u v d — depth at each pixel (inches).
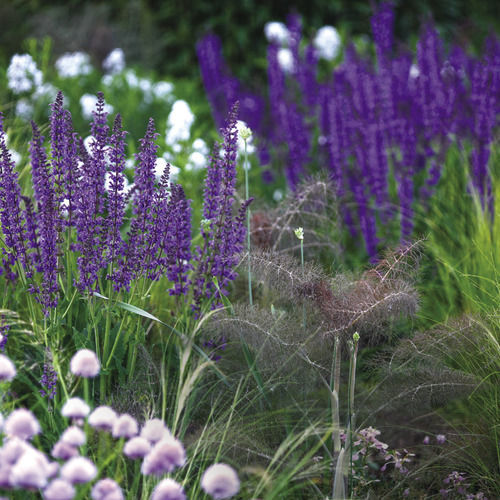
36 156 138.3
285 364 137.6
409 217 217.2
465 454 149.0
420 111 225.3
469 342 148.2
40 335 143.1
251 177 268.7
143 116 309.0
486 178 206.1
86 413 91.8
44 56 292.5
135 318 151.9
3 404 121.1
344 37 370.0
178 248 147.6
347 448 126.9
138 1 433.7
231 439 133.4
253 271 144.4
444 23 434.6
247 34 427.8
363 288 141.3
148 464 89.2
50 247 138.3
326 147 243.0
